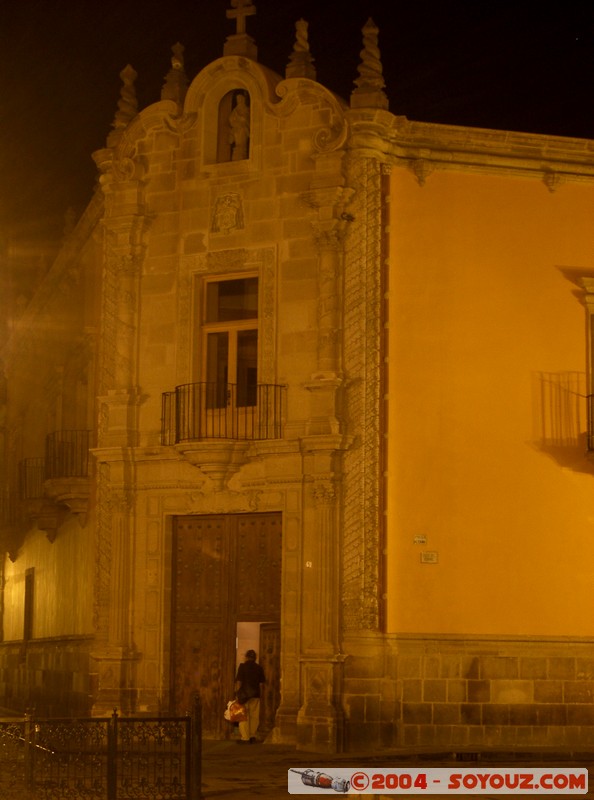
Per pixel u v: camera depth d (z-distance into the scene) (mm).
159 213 26141
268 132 25453
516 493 24547
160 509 25500
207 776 19297
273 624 24641
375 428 24125
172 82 26578
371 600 23672
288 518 24406
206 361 25719
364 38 25094
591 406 24984
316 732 23000
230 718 23938
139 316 26078
